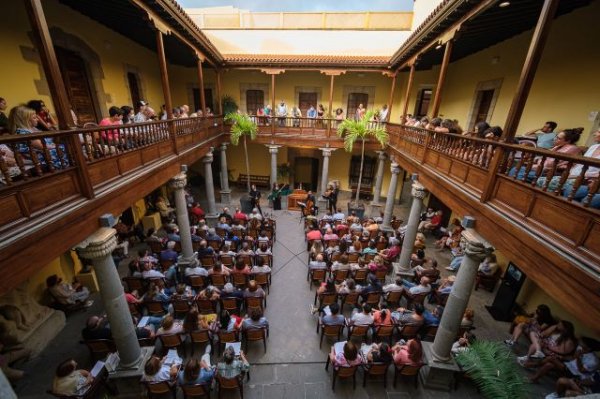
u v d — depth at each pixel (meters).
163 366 4.44
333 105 14.73
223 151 13.06
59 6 6.29
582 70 5.16
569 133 4.07
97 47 7.67
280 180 16.48
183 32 7.77
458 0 5.16
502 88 7.61
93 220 3.63
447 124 6.14
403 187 15.23
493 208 3.70
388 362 4.63
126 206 4.52
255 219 10.01
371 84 14.20
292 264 8.61
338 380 5.02
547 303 5.91
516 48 7.04
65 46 6.57
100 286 4.00
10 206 2.51
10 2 5.16
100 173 3.89
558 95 5.74
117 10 6.69
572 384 4.11
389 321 5.52
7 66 5.15
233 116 11.84
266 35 14.36
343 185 16.48
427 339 5.85
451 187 4.92
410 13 13.30
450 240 9.62
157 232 10.40
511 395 3.62
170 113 6.73
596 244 2.31
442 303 6.51
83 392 4.07
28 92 5.59
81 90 7.41
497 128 4.92
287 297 7.12
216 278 6.70
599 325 2.16
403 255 7.61
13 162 3.44
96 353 5.28
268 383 4.92
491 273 7.56
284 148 16.14
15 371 4.79
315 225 9.86
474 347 4.18
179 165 7.03
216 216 11.45
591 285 2.24
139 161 5.10
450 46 6.29
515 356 5.53
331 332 5.51
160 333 5.00
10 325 5.04
